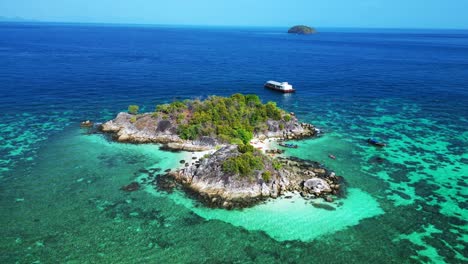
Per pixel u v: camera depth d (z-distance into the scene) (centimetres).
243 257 3884
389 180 5700
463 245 4153
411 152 6875
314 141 7356
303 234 4281
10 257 3806
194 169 5531
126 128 7400
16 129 7631
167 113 7631
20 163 6009
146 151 6600
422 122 8831
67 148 6688
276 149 6738
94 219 4488
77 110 9181
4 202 4819
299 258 3888
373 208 4869
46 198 4950
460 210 4884
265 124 7575
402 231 4391
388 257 3938
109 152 6538
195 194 5081
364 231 4366
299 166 6028
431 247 4109
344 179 5678
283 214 4656
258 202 4906
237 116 7575
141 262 3772
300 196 5081
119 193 5109
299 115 9338
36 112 8894
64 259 3797
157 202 4891
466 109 10038
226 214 4638
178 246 4028
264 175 5181
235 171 5172
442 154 6794
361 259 3897
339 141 7400
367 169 6084
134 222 4441
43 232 4222
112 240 4106
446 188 5488
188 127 7050
